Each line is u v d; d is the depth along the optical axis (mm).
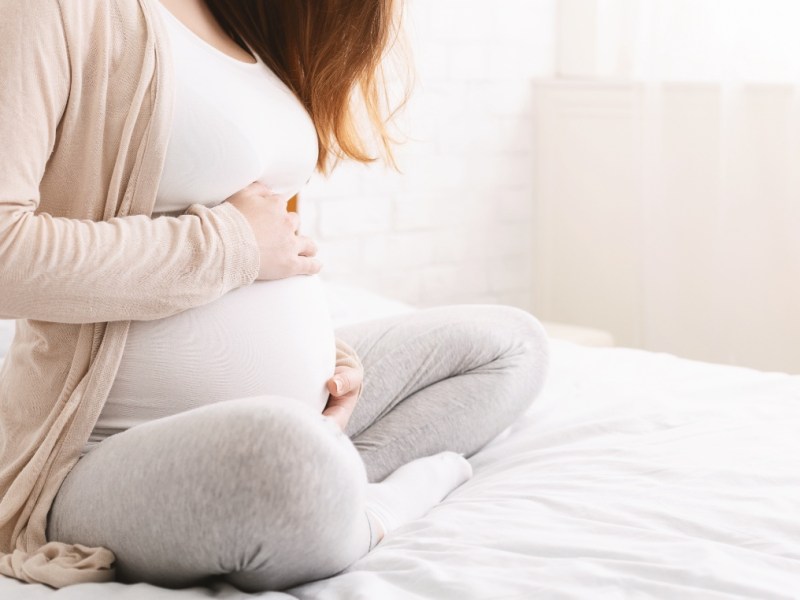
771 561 1016
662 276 3055
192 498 921
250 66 1254
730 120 2861
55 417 1065
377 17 1400
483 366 1484
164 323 1080
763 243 2871
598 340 2992
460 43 3170
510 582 962
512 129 3369
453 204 3236
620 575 967
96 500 995
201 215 1087
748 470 1280
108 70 1056
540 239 3479
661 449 1390
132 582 1017
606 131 3268
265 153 1175
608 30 3242
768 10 2797
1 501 1074
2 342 1708
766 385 1725
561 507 1187
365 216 3023
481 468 1448
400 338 1480
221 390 1104
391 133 3008
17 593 950
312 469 920
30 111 999
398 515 1213
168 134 1069
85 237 1005
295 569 982
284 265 1152
